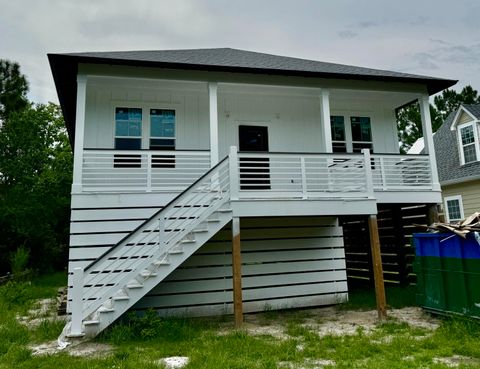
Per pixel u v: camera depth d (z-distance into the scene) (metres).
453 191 14.41
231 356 4.68
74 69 8.08
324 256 8.73
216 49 13.15
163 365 4.29
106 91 9.12
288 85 9.03
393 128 11.28
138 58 8.20
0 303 8.66
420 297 7.14
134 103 9.27
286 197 7.09
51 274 17.58
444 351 4.67
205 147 9.55
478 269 5.89
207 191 7.48
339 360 4.50
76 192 7.42
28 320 7.23
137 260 7.39
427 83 9.87
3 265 16.12
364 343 5.14
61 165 19.64
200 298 7.81
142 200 7.71
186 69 8.31
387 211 10.95
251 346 5.08
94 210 7.48
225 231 8.14
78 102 7.71
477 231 5.98
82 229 7.38
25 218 17.22
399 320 6.66
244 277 8.20
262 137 10.20
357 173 8.02
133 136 9.13
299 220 8.74
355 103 11.01
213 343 5.25
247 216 6.70
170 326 6.02
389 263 10.83
